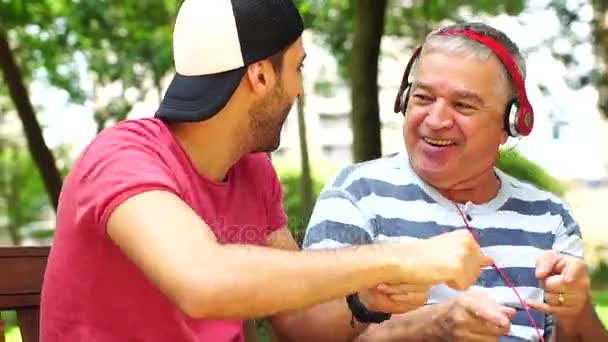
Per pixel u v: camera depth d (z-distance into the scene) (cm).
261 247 143
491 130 213
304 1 666
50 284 171
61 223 168
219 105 166
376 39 459
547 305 193
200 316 138
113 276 165
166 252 141
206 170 176
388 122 893
